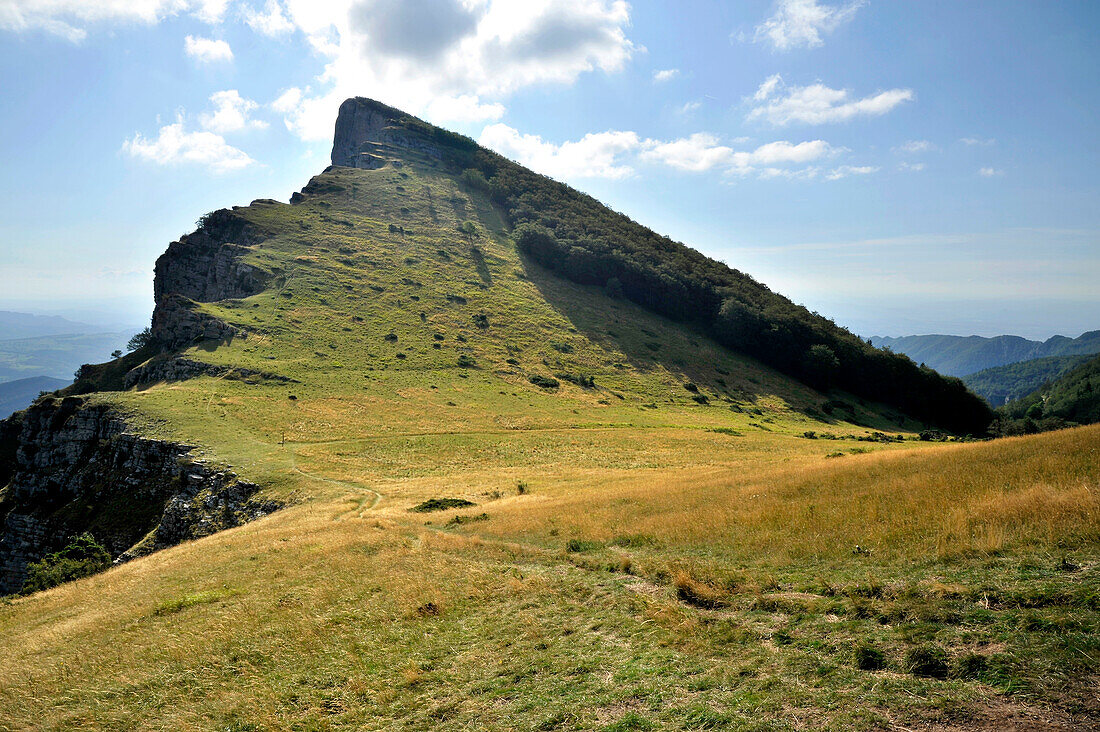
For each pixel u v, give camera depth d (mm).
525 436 77375
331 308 118188
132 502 57344
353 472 58375
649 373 121188
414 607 17125
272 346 99250
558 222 181125
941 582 11172
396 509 41469
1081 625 8477
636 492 33031
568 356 121625
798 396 123312
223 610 20047
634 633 12352
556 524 26562
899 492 19266
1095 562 10516
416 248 154125
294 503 48875
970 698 7527
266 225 145500
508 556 21797
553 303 145375
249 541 33469
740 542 17547
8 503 67625
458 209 183625
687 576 14328
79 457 66562
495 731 9641
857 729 7402
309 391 85750
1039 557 11352
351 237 151375
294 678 13719
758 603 12250
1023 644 8438
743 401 115312
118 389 107125
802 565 14414
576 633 13133
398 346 109938
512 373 109250
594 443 75000
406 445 70062
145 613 21594
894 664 8742
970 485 18000
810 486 24156
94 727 13172
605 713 9297
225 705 12953
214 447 60906
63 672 16922
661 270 161375
